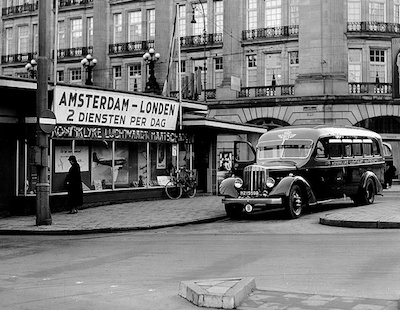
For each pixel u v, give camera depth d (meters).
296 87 41.03
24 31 52.38
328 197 18.81
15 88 17.52
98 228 15.59
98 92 20.92
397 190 31.72
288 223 16.08
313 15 40.62
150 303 6.84
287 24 43.12
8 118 18.78
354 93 40.12
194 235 13.95
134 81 48.16
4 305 6.93
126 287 7.86
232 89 40.59
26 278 8.77
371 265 9.03
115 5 48.75
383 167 22.17
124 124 22.45
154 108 23.75
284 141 18.78
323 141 18.73
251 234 13.83
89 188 21.30
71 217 18.23
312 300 6.62
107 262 10.11
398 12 42.25
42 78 15.99
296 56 42.97
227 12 44.34
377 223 14.21
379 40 41.34
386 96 39.47
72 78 50.56
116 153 22.55
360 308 6.23
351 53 41.66
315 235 13.08
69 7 50.31
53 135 19.38
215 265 9.41
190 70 46.16
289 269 8.87
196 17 46.03
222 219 18.19
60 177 20.14
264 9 44.03
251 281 7.23
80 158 20.95
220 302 6.42
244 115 42.91
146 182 24.05
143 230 15.81
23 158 19.42
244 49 44.53
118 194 22.50
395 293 7.11
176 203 22.86
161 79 46.03
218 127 26.56
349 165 19.80
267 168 17.09
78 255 11.09
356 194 20.25
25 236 14.91
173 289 7.62
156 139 24.30
